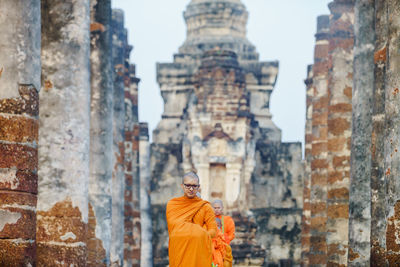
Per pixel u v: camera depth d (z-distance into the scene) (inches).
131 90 1250.0
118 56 859.4
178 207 383.2
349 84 759.1
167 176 1482.5
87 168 504.7
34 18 387.2
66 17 508.7
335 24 773.9
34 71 386.6
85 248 495.8
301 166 1478.8
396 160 391.9
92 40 653.3
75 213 490.6
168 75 1566.2
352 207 605.0
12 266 370.0
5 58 374.9
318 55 1043.3
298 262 1446.9
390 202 391.5
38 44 391.2
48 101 497.7
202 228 376.5
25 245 375.6
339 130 748.0
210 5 1647.4
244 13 1672.0
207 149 1311.5
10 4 376.8
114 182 795.4
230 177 1311.5
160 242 1459.2
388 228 391.2
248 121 1337.4
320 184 992.2
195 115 1328.7
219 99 1327.5
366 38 600.4
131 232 1063.0
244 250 1288.1
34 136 386.3
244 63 1577.3
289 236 1459.2
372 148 505.0
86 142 504.4
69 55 503.8
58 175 489.4
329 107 763.4
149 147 1355.8
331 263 732.7
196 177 385.1
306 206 1183.6
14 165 374.3
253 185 1480.1
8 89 375.2
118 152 813.2
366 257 595.8
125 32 1120.8
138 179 1239.5
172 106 1566.2
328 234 738.2
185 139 1354.6
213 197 1315.2
